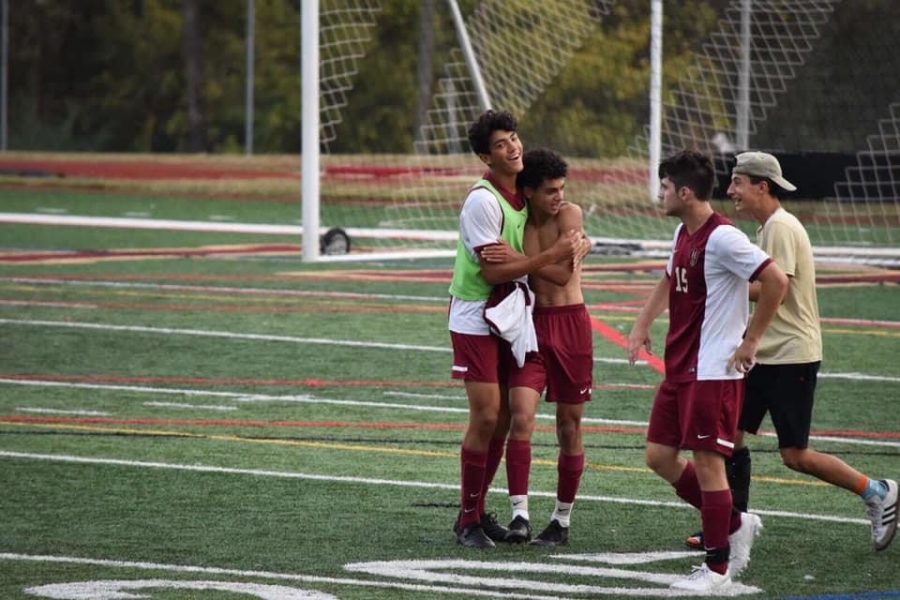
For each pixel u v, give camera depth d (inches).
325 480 1327.5
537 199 1111.6
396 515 1203.2
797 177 3676.2
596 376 1894.7
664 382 1051.3
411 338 2178.9
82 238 3725.4
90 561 1047.6
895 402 1736.0
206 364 1951.3
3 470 1353.3
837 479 1094.4
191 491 1278.3
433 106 7219.5
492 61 3467.0
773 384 1096.2
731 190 1112.8
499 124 1097.4
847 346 2142.0
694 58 5334.6
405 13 7534.5
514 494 1126.4
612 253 3312.0
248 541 1112.8
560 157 1112.8
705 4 5575.8
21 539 1111.0
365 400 1724.9
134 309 2455.7
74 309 2450.8
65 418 1605.6
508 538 1119.0
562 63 3503.9
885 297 2694.4
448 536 1138.7
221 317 2372.0
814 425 1604.3
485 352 1108.5
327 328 2266.2
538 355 1117.7
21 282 2807.6
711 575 986.1
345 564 1048.8
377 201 4825.3
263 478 1332.4
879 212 3722.9
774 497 1285.7
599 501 1264.8
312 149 3088.1
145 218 4379.9
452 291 1122.7
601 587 994.1
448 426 1584.6
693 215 1010.1
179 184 5492.1
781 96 5113.2
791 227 1091.9
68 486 1293.1
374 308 2493.8
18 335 2175.2
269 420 1604.3
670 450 1046.4
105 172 6048.2
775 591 986.7
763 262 979.9
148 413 1638.8
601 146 5930.1
